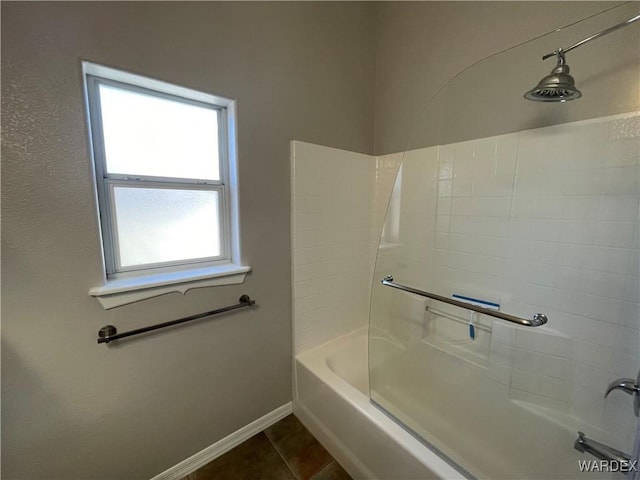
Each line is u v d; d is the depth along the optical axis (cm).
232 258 147
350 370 183
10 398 93
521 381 132
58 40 90
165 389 126
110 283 110
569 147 117
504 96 132
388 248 165
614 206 109
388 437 116
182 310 126
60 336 99
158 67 109
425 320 162
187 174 130
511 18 134
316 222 172
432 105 156
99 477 113
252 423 158
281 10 143
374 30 193
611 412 113
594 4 111
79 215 99
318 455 147
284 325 166
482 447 134
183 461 135
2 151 85
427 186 159
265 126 143
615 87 106
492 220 139
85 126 97
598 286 114
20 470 97
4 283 89
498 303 140
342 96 178
